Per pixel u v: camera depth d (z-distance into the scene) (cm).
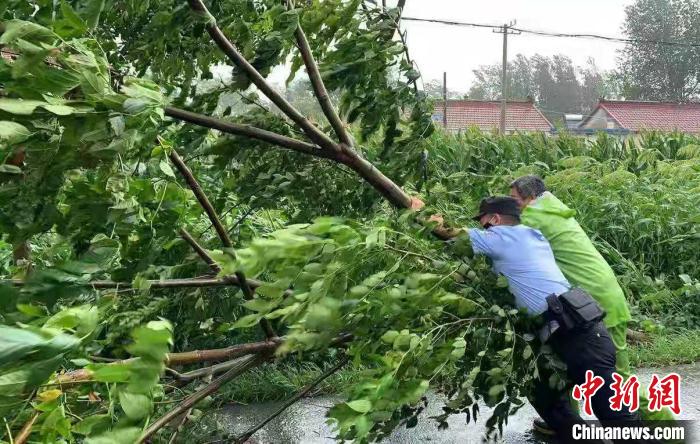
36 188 199
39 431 177
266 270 216
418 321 279
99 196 213
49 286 211
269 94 276
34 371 150
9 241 211
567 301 312
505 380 287
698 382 521
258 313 206
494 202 346
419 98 335
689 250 746
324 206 347
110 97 197
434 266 278
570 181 812
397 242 275
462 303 282
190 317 314
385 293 252
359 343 269
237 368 274
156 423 242
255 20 294
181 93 282
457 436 433
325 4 305
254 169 324
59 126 201
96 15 216
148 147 220
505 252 317
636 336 615
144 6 260
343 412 222
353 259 222
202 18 249
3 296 204
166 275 272
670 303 673
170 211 244
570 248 376
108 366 159
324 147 298
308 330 222
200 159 339
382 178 312
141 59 283
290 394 512
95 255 220
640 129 1250
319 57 329
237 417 481
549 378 324
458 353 261
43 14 210
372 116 329
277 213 401
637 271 708
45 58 187
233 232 369
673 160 1136
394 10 327
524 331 316
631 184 841
